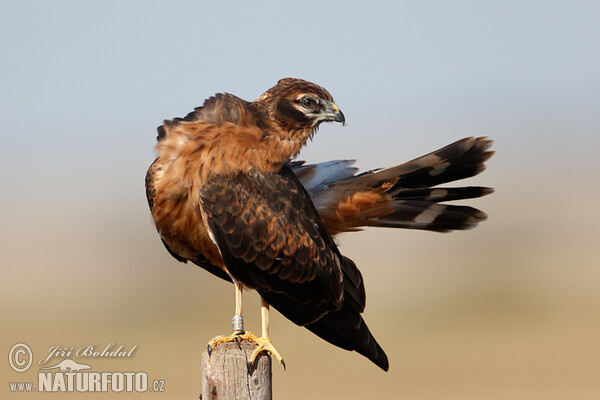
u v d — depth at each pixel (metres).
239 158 8.36
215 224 8.31
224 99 8.55
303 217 8.55
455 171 9.49
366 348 8.70
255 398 7.38
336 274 8.62
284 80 8.84
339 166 9.46
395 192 9.52
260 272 8.44
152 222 8.70
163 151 8.37
